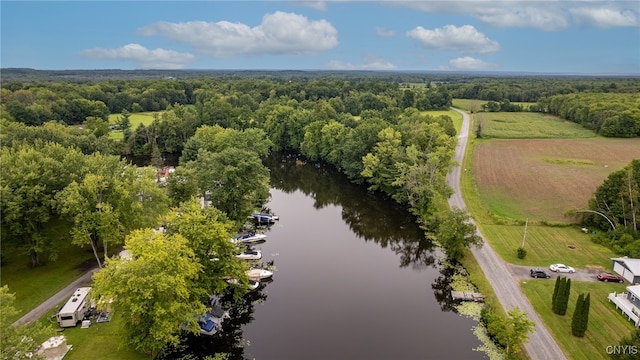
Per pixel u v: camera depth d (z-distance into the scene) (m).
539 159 116.69
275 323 47.81
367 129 100.25
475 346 43.62
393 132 95.38
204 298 45.56
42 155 57.91
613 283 52.56
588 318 44.47
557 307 45.91
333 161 115.38
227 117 143.88
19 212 49.50
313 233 76.00
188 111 144.38
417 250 69.38
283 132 138.50
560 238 66.25
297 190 104.38
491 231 69.12
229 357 41.69
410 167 82.44
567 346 40.91
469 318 48.47
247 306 50.97
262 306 51.25
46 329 33.97
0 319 30.34
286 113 139.50
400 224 79.94
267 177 73.56
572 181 95.12
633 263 53.34
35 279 50.97
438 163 83.19
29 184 50.91
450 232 59.91
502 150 128.88
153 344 36.56
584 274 54.97
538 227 70.69
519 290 51.38
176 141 134.88
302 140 135.00
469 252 62.16
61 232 60.78
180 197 65.19
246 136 99.44
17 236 51.50
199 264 41.00
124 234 54.19
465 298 51.69
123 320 38.19
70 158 57.41
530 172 103.56
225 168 65.06
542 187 91.81
